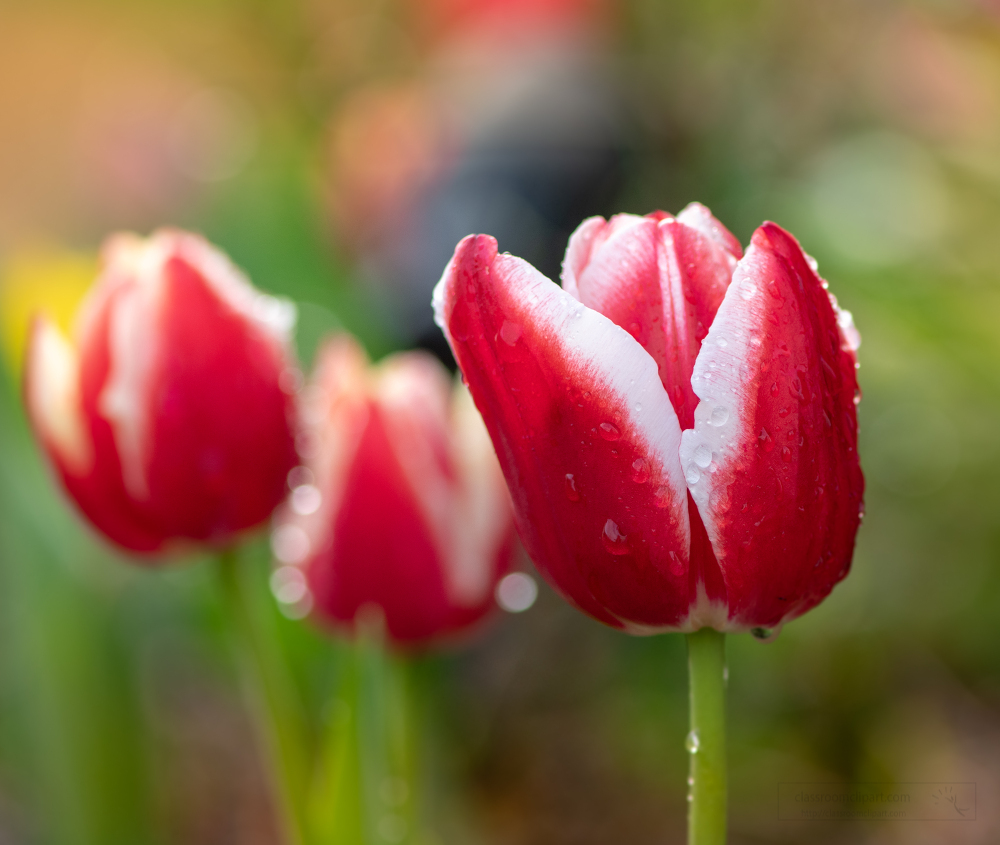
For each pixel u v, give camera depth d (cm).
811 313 51
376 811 60
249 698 61
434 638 60
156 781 75
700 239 52
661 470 51
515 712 100
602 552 51
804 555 51
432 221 91
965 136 86
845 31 103
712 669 52
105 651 69
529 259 89
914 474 89
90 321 57
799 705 90
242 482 57
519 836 88
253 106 137
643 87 102
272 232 112
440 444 60
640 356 51
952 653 92
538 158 90
